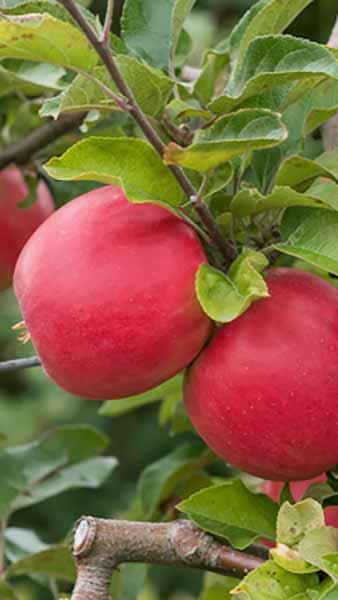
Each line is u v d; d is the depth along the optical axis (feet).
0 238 3.50
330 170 2.48
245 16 2.61
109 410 3.27
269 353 2.38
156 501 3.19
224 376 2.39
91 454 3.37
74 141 3.38
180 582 5.87
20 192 3.51
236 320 2.41
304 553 2.31
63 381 2.42
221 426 2.42
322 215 2.40
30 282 2.38
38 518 6.02
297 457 2.41
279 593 2.29
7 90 3.22
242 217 2.45
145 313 2.35
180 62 3.02
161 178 2.38
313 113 2.54
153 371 2.40
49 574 3.18
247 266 2.35
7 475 3.33
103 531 2.45
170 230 2.39
